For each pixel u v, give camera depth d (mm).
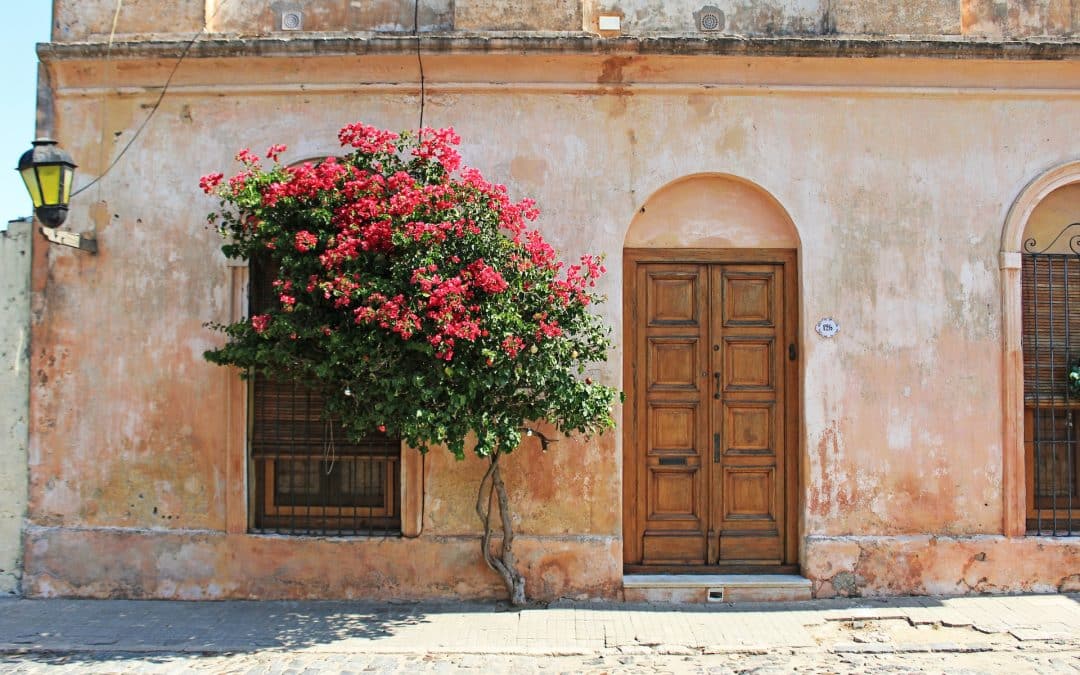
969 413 6426
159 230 6469
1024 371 6605
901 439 6398
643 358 6570
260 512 6477
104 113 6527
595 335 5824
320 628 5754
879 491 6375
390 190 5539
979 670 5086
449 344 5102
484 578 6285
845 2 6547
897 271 6453
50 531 6379
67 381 6445
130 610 6094
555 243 6406
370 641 5523
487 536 6148
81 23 6578
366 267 5355
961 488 6398
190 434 6395
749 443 6578
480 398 5496
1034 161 6527
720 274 6605
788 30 6723
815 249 6430
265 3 6758
